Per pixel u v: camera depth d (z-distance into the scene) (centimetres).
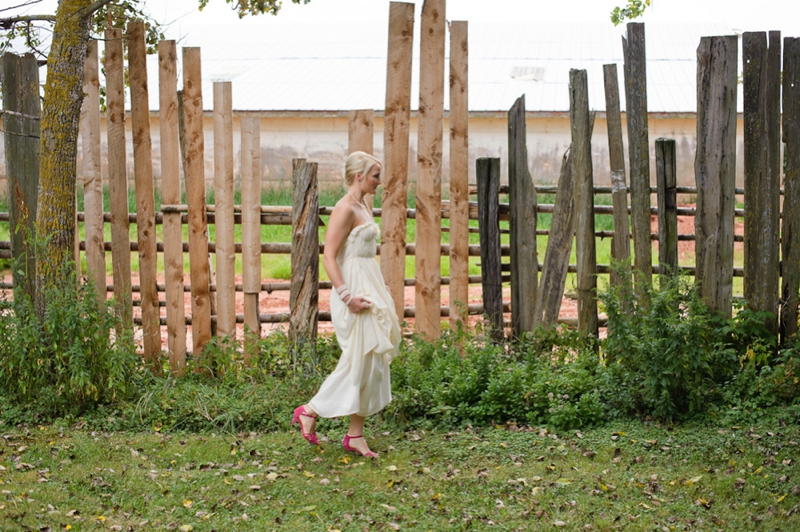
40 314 554
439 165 605
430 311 617
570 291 615
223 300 615
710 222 574
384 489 420
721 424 496
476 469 445
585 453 461
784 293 578
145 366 618
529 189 610
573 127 591
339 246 457
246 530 375
